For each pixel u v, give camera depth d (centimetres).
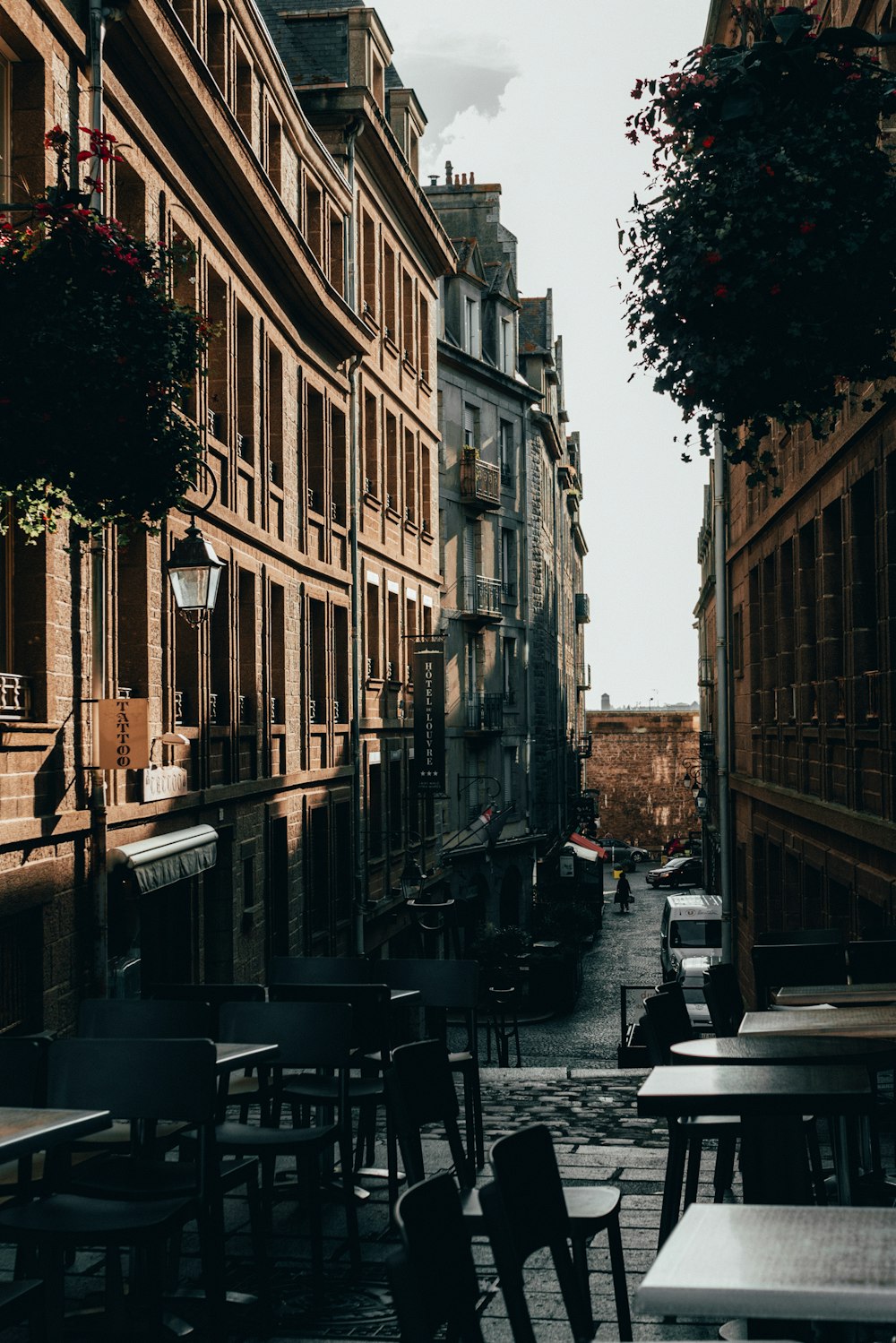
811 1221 351
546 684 5094
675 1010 696
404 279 3519
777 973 904
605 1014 3375
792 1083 527
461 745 4278
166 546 1644
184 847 1612
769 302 714
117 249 788
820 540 1975
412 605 3528
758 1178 563
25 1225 557
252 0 2047
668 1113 512
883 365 743
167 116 1645
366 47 2923
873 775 1652
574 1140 1039
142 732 1344
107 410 774
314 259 2298
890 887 1541
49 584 1253
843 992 797
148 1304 593
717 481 2858
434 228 3575
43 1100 601
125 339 781
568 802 6372
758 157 707
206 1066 584
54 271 774
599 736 9406
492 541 4588
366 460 3091
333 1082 845
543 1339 598
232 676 1973
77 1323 616
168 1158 966
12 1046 596
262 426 2159
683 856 8175
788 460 2244
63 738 1290
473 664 4428
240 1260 741
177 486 842
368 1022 810
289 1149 664
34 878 1218
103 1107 587
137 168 1559
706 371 728
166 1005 705
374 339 3064
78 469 791
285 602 2319
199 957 1838
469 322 4503
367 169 3019
